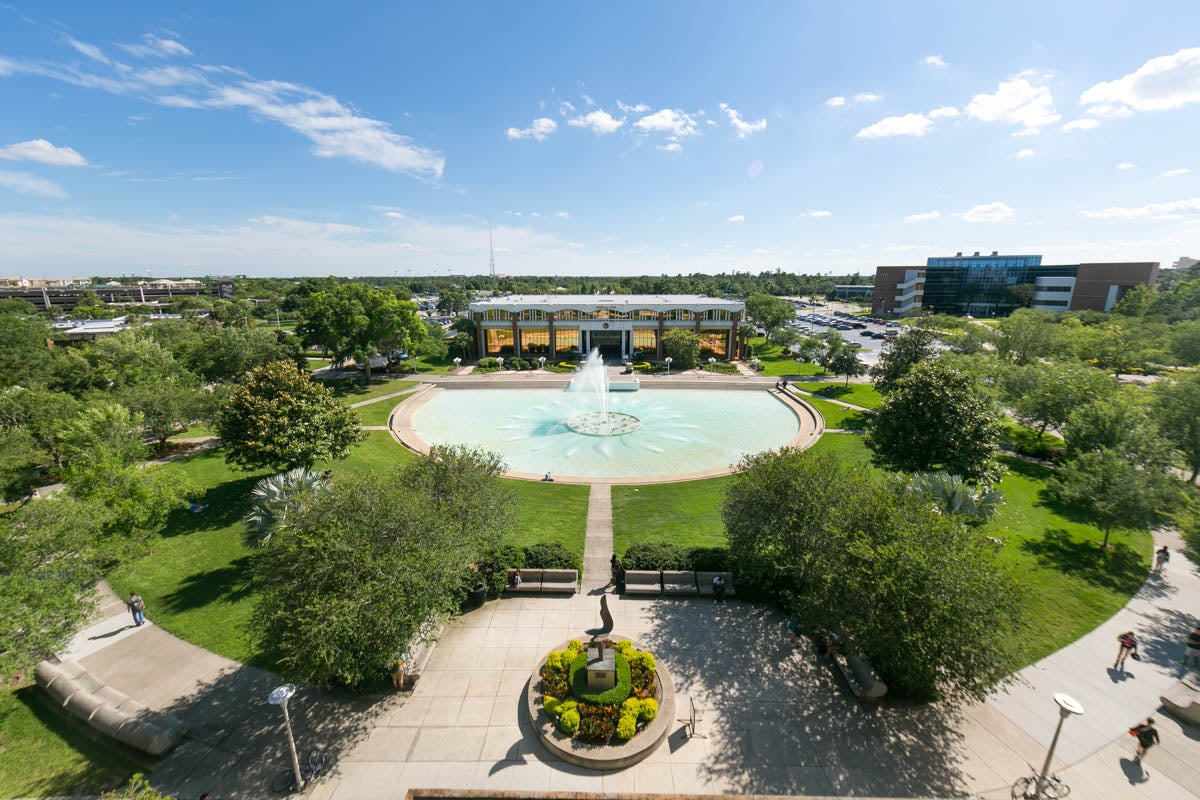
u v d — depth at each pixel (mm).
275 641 15508
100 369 50812
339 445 30484
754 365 82062
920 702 17016
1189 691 17562
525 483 36344
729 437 48688
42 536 18312
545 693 16688
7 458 30672
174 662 19094
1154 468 26703
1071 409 39156
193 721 16391
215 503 31719
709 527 29297
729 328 90562
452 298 163875
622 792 14000
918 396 29938
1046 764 13312
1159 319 84750
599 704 15812
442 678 18000
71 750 15359
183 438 45156
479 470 23844
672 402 62906
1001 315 146625
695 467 41062
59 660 18688
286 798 13828
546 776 14453
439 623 19516
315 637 14344
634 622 21031
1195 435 32375
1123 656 18438
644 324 90375
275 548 17141
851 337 115938
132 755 15164
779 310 106625
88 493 24234
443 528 18250
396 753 15156
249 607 22234
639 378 75250
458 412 58312
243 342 56688
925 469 29953
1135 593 23281
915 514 17891
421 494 20656
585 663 17500
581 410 59000
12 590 16375
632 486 35844
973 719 16406
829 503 19938
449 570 17156
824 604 16766
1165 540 28312
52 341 76188
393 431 49688
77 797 13883
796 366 84562
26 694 17516
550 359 89125
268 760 14984
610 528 29203
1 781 14258
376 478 21406
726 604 22234
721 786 14188
